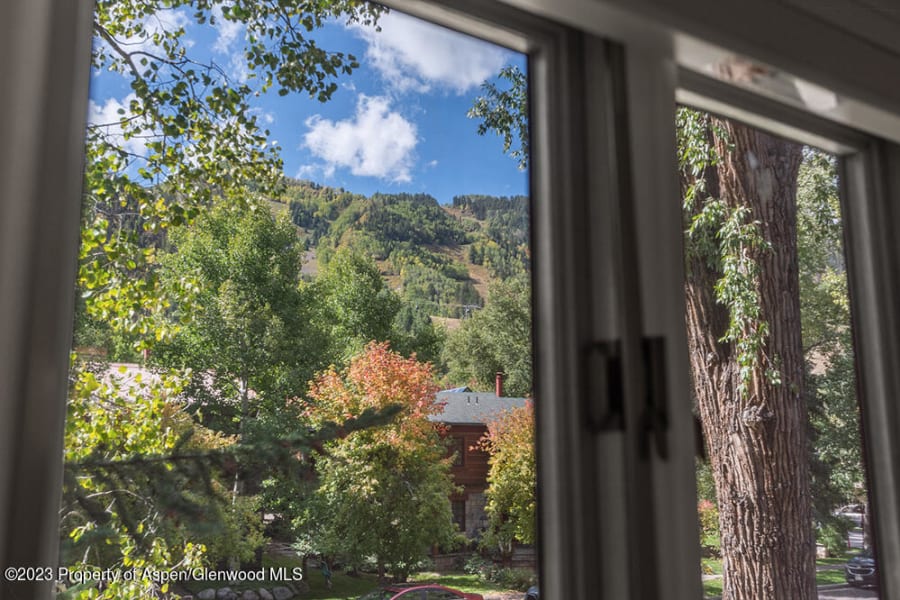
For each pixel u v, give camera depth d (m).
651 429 1.09
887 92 1.38
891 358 1.65
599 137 1.21
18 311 0.69
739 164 1.63
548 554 1.15
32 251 0.70
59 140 0.75
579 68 1.25
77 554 0.81
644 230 1.12
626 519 1.10
